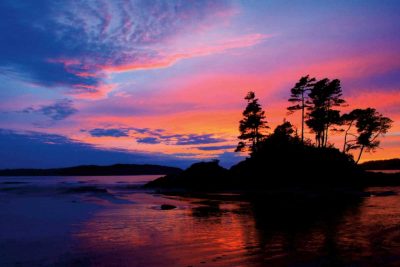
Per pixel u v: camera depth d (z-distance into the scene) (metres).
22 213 26.36
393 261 10.59
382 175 56.62
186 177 63.78
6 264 11.82
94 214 25.20
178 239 15.30
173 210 27.08
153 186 66.69
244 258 11.50
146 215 24.12
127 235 16.62
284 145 57.75
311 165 54.38
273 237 15.09
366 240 13.75
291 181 52.34
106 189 62.72
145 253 12.81
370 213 22.34
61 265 11.59
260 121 60.94
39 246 14.51
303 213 23.50
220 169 63.34
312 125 56.69
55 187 73.56
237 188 54.47
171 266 10.97
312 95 56.47
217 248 13.22
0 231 18.34
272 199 36.47
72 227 19.44
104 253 13.02
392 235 14.69
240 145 62.56
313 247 12.78
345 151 59.72
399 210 23.91
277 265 10.52
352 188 46.59
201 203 32.84
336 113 56.09
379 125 58.25
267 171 55.47
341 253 11.72
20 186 80.31
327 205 28.34
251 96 61.25
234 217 22.36
